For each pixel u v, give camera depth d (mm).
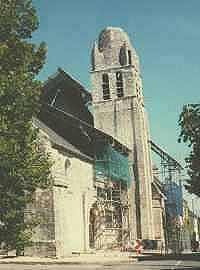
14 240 15141
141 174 61188
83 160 48000
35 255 38000
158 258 39031
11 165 14383
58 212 39125
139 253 45656
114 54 65688
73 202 43750
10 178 14477
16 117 14914
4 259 35438
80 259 36469
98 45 66812
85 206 46594
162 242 61438
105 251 49250
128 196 60406
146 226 59406
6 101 14828
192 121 24531
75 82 53219
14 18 15594
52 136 42812
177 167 76000
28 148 15000
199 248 73375
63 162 42250
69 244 41281
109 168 53344
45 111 48594
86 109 60750
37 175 14930
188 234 84062
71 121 50188
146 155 63156
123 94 64125
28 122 15133
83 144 51656
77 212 44594
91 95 64938
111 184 54281
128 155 62156
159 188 68625
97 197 50375
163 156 74312
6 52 15180
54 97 51625
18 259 35531
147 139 65000
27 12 16062
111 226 52969
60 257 37875
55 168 39750
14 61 15523
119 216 56281
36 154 15469
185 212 88750
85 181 47844
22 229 15289
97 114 64438
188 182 25891
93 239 49000
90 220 49062
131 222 59656
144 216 59781
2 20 15461
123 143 62781
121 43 66188
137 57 67125
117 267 30219
